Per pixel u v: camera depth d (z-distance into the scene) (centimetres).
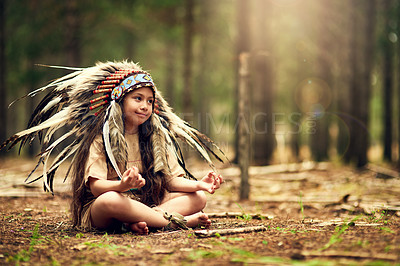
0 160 1498
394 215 518
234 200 708
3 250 330
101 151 427
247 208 633
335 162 1416
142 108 435
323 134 1705
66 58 1494
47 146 450
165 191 459
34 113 467
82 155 430
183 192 455
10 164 1353
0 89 1532
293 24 1672
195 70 2230
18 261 302
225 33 1694
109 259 306
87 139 432
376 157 1738
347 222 442
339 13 1535
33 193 734
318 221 474
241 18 1305
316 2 1555
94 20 1490
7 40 1656
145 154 448
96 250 332
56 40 1565
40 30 1551
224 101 2491
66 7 1455
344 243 329
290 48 1831
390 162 1452
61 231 424
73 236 397
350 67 1311
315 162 1418
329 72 1711
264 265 282
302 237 356
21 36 1647
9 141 423
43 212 558
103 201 404
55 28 1536
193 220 432
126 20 1524
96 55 1775
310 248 319
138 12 1494
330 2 1542
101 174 420
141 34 1711
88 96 445
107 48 1802
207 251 320
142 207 416
